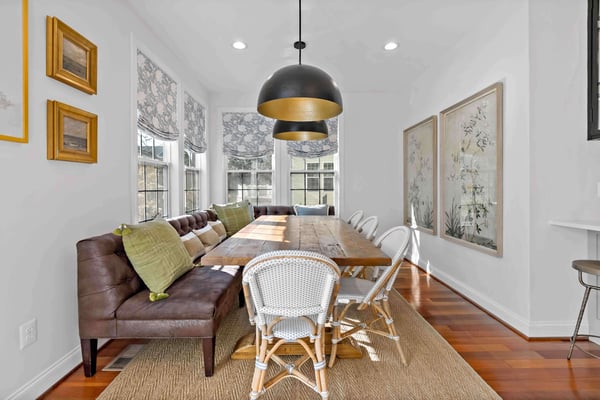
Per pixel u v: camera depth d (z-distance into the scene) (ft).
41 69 5.56
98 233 7.17
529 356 6.67
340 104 6.59
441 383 5.68
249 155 16.40
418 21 9.25
